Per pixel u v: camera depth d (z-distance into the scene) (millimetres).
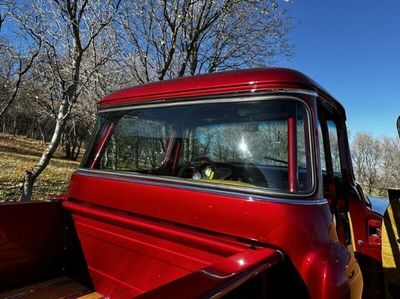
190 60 9750
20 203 2920
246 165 2295
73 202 3113
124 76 9742
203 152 2533
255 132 2305
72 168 21781
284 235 1991
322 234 2021
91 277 2957
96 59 8273
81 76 8711
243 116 2342
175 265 2361
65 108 6523
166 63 8695
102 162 3039
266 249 1977
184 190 2373
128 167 2883
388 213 2770
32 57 7391
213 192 2252
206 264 2221
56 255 3143
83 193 3031
